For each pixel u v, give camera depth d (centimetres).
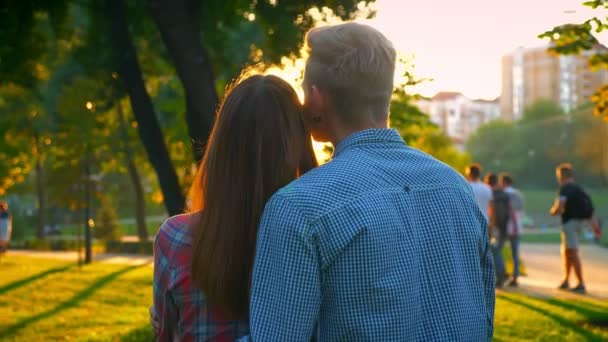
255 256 181
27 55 927
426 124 915
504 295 1155
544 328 848
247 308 199
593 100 875
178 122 992
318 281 175
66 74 2572
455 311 183
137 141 2488
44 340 886
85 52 895
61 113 2147
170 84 1164
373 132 194
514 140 10694
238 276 198
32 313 1115
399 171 189
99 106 978
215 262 197
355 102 194
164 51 1042
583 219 1242
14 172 3325
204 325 199
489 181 1312
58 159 2195
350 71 192
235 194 200
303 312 172
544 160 10319
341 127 198
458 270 187
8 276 1727
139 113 830
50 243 3259
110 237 3638
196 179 210
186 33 696
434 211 187
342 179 181
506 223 1297
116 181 5491
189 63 694
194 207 209
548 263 1958
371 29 196
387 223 177
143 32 968
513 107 16075
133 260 2395
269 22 783
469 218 194
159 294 205
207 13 881
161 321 207
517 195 1328
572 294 1208
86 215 2220
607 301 1102
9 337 908
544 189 10281
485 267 202
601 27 711
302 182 182
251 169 201
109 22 841
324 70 195
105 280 1584
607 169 9106
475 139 11206
